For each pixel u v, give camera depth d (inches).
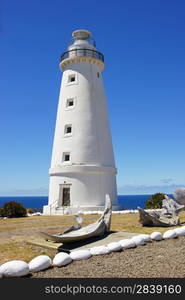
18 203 1210.0
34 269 358.9
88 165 1278.3
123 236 550.0
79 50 1434.5
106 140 1382.9
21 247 498.0
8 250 475.2
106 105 1465.3
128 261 396.2
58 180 1295.5
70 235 520.7
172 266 371.9
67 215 1138.0
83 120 1342.3
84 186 1259.8
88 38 1528.1
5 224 862.5
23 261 369.4
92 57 1421.0
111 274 347.3
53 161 1364.4
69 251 450.9
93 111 1370.6
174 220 724.7
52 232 666.2
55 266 379.9
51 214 1249.4
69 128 1373.0
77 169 1264.8
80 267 374.9
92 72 1424.7
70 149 1317.7
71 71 1428.4
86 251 420.8
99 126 1370.6
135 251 451.2
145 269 362.0
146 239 510.9
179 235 562.3
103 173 1301.7
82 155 1300.4
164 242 514.3
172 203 793.6
